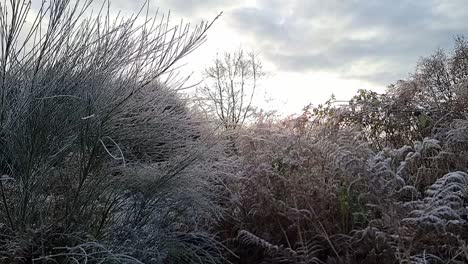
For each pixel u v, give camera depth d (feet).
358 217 12.66
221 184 15.74
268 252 12.97
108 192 12.39
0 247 10.96
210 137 15.02
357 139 15.65
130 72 12.18
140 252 12.26
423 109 18.35
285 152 15.06
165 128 13.33
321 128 16.85
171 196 13.52
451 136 14.73
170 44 12.49
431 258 10.84
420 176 14.21
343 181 13.79
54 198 11.86
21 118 11.22
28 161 11.30
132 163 12.87
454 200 11.58
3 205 11.51
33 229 11.34
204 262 14.07
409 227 11.00
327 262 12.05
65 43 11.66
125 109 12.06
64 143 11.66
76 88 11.60
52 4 11.43
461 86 18.54
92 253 10.61
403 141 18.30
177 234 14.06
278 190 14.39
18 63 11.50
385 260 11.21
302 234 13.39
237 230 14.83
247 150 15.83
